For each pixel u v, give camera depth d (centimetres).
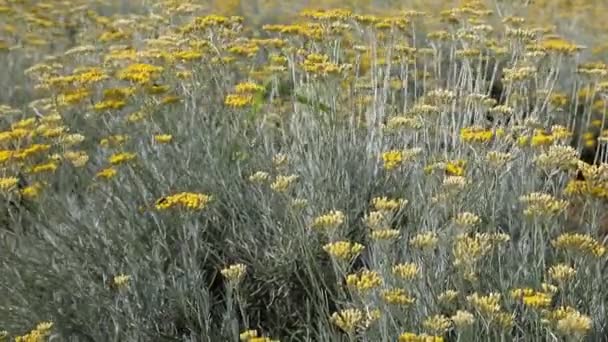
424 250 294
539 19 842
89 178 427
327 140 403
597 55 771
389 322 285
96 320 327
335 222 295
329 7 941
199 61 468
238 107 396
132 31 732
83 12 809
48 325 288
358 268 351
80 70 567
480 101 430
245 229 359
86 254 354
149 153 415
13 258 342
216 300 347
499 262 301
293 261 341
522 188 375
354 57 591
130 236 352
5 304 335
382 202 310
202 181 394
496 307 255
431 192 346
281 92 554
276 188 329
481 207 360
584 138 598
